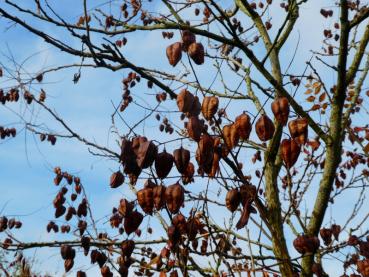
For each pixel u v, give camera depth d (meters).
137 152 3.11
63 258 4.82
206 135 3.06
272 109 3.38
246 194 3.28
